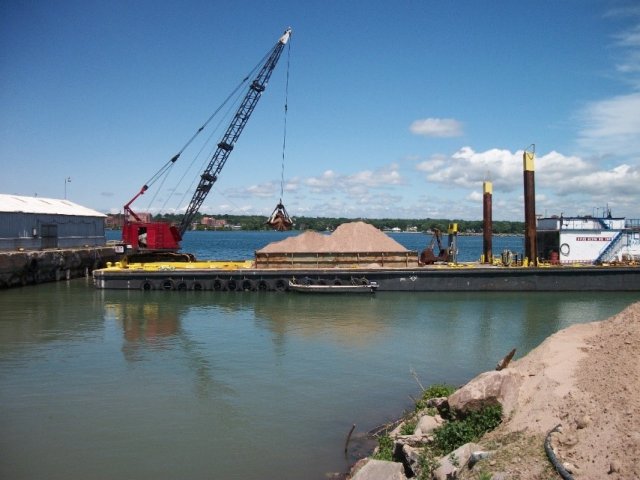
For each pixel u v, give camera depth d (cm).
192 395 1667
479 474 838
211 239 19275
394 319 2972
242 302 3597
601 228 4525
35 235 4972
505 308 3372
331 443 1318
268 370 1948
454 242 4650
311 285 4000
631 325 1197
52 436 1352
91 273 5622
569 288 4162
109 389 1722
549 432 901
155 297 3825
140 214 4972
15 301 3619
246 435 1366
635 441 773
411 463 1023
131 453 1260
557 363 1141
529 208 4325
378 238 4481
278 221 4747
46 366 1980
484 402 1082
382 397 1661
